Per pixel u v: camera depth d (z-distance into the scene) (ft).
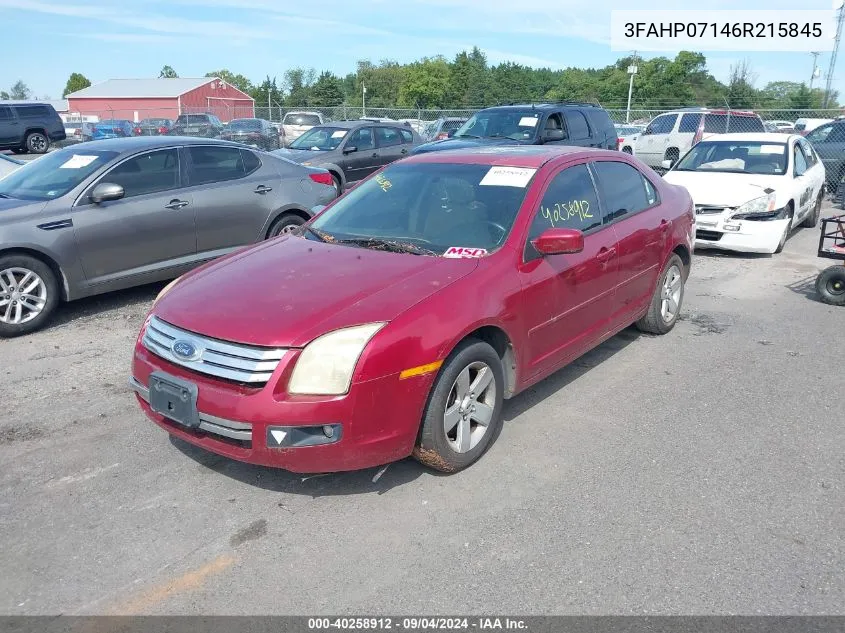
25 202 20.83
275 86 286.05
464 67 276.00
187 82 222.48
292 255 13.98
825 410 15.60
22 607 9.37
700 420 15.03
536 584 9.80
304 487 12.26
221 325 11.35
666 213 19.36
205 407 11.09
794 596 9.53
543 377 14.87
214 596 9.59
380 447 11.21
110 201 21.88
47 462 13.09
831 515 11.47
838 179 55.06
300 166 28.32
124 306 23.40
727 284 27.55
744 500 11.91
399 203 15.60
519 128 41.22
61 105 232.53
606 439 14.11
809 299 25.23
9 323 20.03
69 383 16.84
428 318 11.50
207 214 24.25
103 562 10.28
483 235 14.01
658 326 20.16
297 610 9.32
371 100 308.60
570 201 15.69
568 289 14.83
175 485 12.33
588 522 11.25
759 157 35.37
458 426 12.45
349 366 10.78
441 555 10.43
